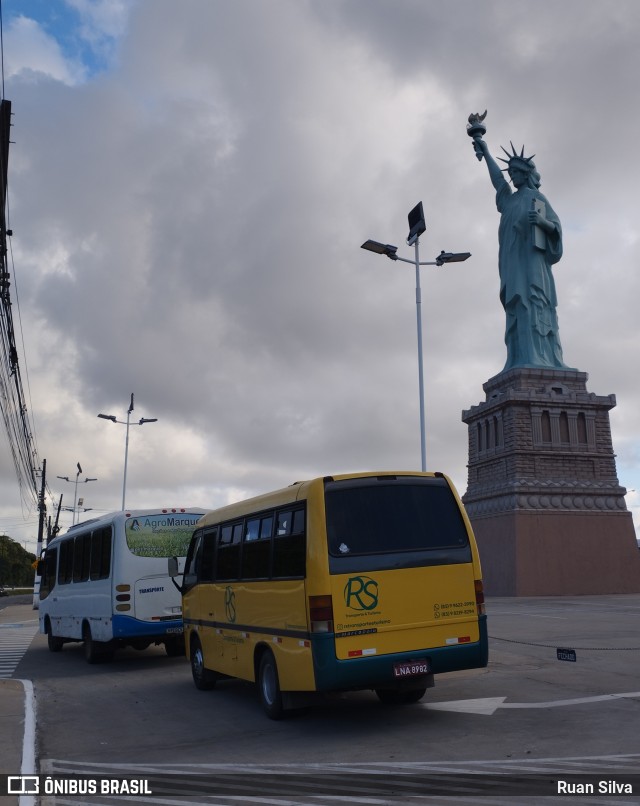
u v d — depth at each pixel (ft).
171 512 62.28
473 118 220.64
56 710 41.75
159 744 32.63
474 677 46.06
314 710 38.50
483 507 191.21
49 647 77.97
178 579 61.11
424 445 93.86
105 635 60.44
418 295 96.22
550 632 74.43
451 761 27.09
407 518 34.83
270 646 36.52
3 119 43.04
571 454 184.44
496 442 193.06
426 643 33.45
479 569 35.27
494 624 85.81
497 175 213.05
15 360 58.13
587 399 188.55
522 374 188.65
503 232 205.98
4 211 45.65
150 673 57.26
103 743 33.12
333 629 32.14
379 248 95.40
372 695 42.32
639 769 25.08
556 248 200.85
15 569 390.83
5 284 48.19
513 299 199.11
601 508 181.78
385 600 33.19
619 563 179.42
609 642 64.03
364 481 34.83
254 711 39.58
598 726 31.48
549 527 176.76
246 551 40.45
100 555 63.00
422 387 94.68
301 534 34.35
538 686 42.16
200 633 47.21
